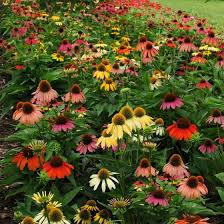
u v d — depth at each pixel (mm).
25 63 2375
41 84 1407
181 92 1807
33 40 2711
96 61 2416
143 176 1282
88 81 2078
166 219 1156
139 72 2242
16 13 3752
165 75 2039
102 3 4043
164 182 1188
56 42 2980
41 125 1526
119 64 2229
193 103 1768
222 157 1583
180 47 2229
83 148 1409
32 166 1263
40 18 3557
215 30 3992
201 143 1669
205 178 1588
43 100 1390
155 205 1161
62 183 1435
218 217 1431
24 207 1316
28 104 1296
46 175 1238
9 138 1545
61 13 3938
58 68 2471
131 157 1395
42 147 1272
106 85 1856
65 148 1453
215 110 1611
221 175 1427
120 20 3650
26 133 1523
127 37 3012
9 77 2707
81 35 3035
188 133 1247
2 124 2127
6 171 1494
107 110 1818
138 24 3766
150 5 4445
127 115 1192
